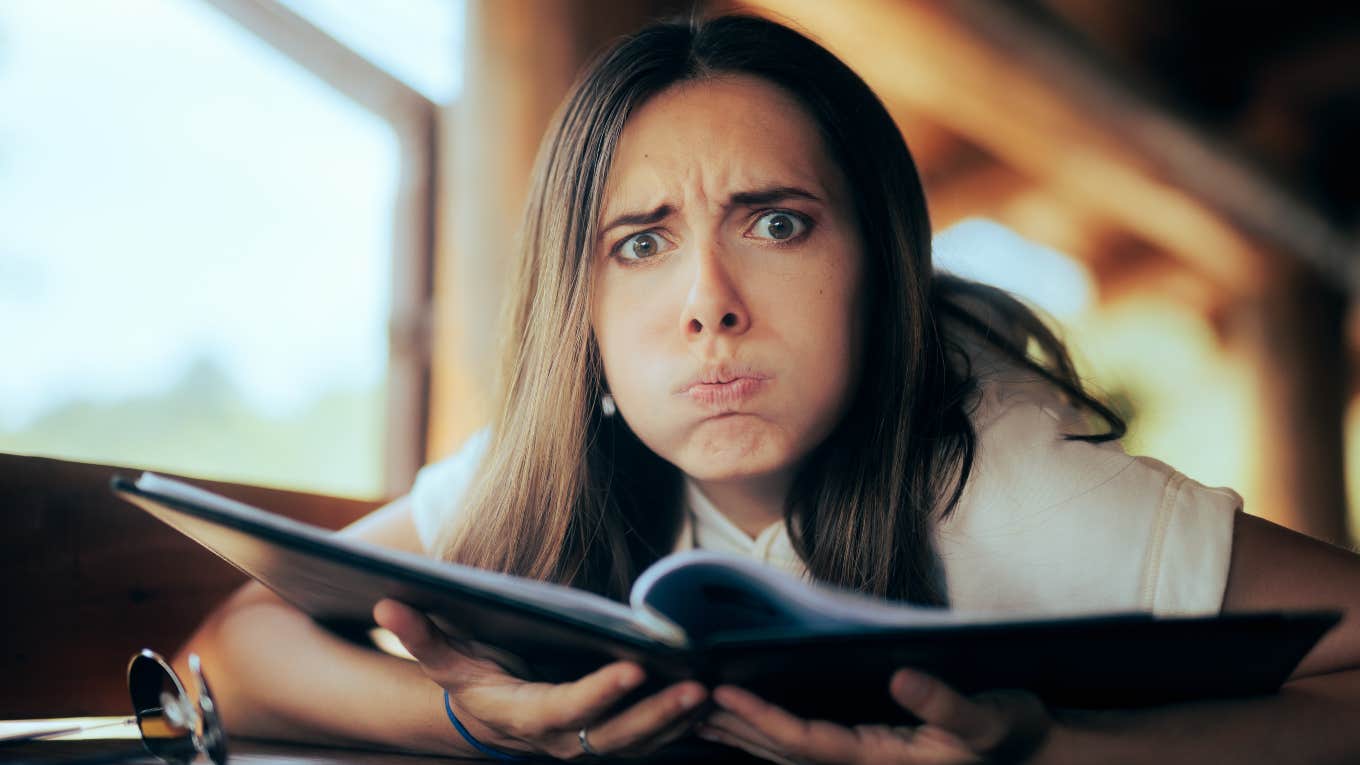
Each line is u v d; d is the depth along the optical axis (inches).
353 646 32.3
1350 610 28.3
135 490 22.7
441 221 75.1
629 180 32.2
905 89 158.1
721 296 29.8
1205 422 253.3
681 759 28.1
